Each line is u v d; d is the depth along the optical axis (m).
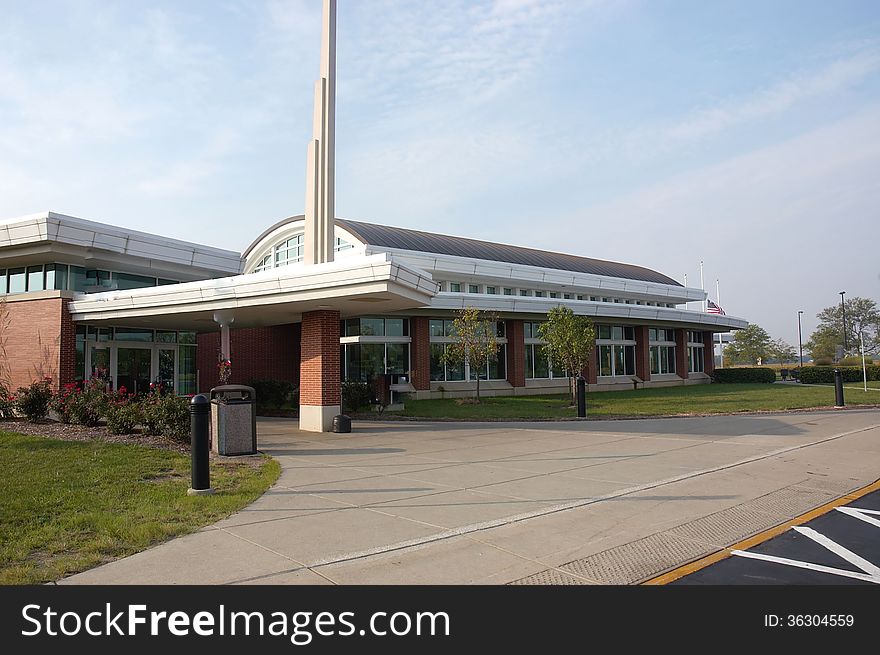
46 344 19.66
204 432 9.32
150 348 23.72
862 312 102.12
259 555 6.40
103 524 7.45
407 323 29.42
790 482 10.34
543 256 46.72
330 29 19.14
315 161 18.83
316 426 17.69
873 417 20.30
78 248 20.59
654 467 11.69
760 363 99.06
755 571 6.11
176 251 24.16
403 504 8.66
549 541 6.93
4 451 12.50
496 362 33.16
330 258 18.56
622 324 39.44
